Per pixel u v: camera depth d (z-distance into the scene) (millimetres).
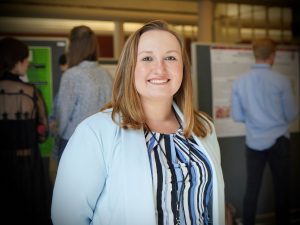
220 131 2965
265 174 3109
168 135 1107
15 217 2092
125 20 5824
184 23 6230
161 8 5527
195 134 1166
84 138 991
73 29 1890
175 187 1029
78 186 962
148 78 1058
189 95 1198
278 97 2592
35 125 2146
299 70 3189
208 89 2906
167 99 1125
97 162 982
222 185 1144
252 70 2643
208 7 4234
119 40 6301
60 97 1844
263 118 2605
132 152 997
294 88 3182
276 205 2750
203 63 2881
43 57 2594
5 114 2047
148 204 959
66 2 5090
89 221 1025
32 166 2121
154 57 1062
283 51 3119
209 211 1148
